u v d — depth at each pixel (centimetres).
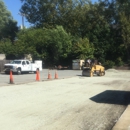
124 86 2052
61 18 6306
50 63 5344
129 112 1035
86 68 3241
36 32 5178
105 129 796
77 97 1414
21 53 4922
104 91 1714
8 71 3478
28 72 3878
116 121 897
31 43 5044
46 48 5247
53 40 5119
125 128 799
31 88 1783
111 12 5456
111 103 1265
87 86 1988
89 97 1430
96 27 5434
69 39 5300
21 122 857
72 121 885
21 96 1396
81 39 5238
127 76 3338
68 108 1105
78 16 6097
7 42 5216
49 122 864
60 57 5322
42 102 1227
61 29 5262
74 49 5150
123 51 5175
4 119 893
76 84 2123
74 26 6025
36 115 960
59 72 4044
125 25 4259
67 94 1516
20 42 4984
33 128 789
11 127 797
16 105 1137
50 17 6309
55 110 1055
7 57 5069
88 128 803
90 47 5147
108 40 5272
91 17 5934
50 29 5509
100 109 1108
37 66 3925
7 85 1975
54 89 1745
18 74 3509
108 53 5303
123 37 4256
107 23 5456
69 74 3562
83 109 1095
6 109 1051
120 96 1505
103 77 3105
